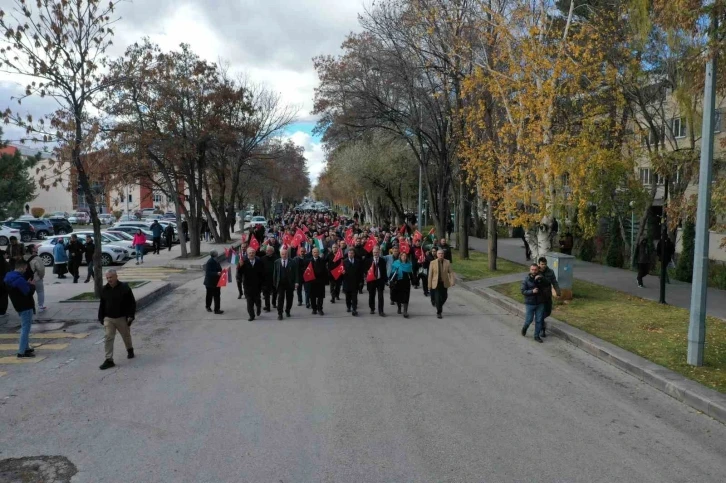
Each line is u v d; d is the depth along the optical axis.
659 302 13.90
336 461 5.51
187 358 9.66
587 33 15.24
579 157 14.05
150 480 5.16
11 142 23.59
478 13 21.97
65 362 9.55
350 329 12.16
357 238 18.44
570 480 5.15
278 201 98.44
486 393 7.67
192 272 23.81
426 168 26.81
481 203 32.81
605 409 7.10
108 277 9.23
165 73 25.16
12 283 9.78
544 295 10.99
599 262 23.95
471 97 19.75
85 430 6.39
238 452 5.73
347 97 26.58
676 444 6.02
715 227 11.16
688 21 9.18
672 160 13.86
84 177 15.07
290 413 6.84
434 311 14.58
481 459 5.57
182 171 29.45
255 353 9.95
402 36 23.28
